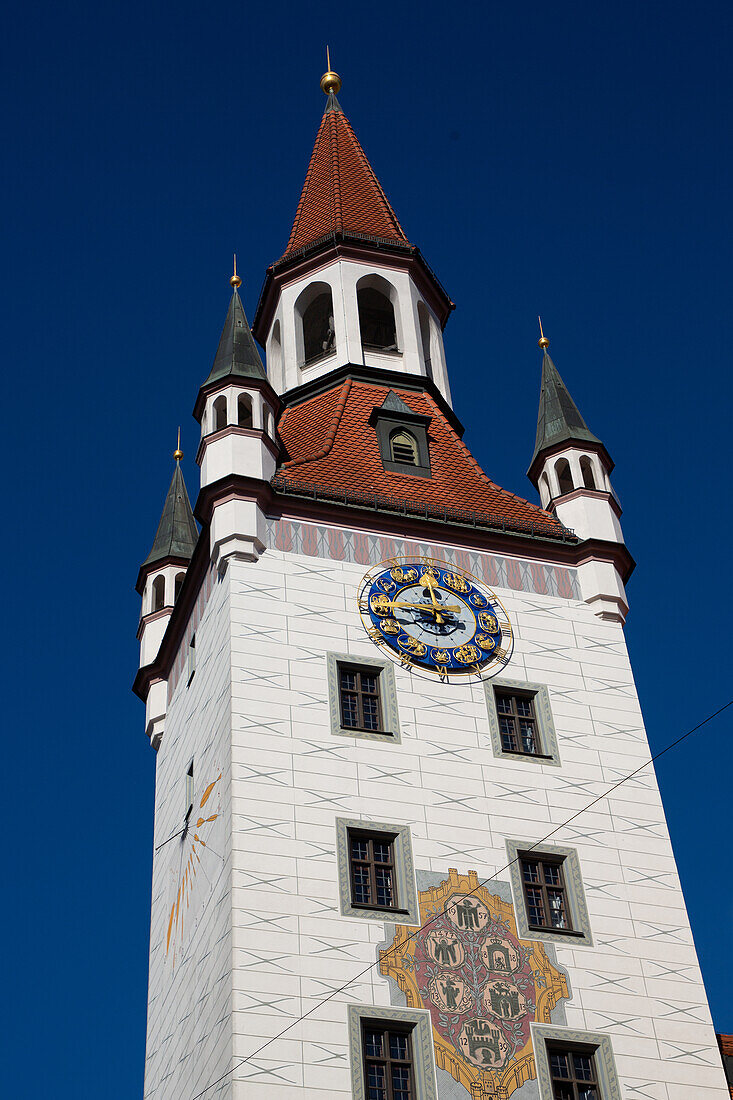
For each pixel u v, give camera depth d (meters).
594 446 46.50
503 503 45.03
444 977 33.69
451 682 39.09
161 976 39.88
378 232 54.53
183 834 39.81
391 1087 32.03
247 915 33.47
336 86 62.97
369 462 45.28
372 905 34.50
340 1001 32.69
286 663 38.09
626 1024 34.16
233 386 43.88
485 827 36.50
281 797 35.53
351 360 50.12
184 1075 35.06
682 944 35.81
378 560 41.25
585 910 35.88
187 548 49.97
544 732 38.94
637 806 38.03
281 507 41.56
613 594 42.44
